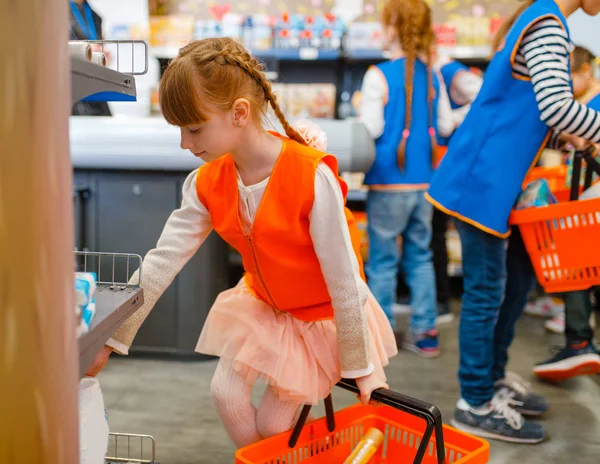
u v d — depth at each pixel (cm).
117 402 216
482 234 183
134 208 249
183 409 212
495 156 177
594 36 285
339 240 115
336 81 426
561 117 159
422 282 273
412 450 141
